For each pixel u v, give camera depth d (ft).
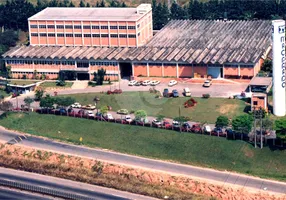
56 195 637.30
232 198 615.16
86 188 652.48
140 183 653.71
